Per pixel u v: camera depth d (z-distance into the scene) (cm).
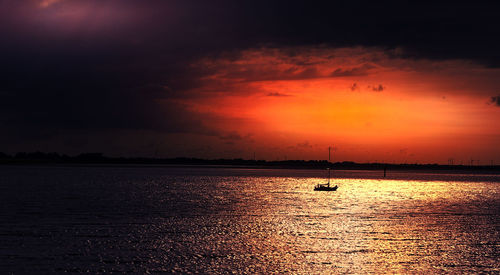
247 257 5238
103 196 12562
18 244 5612
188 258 5138
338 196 13875
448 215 9238
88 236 6212
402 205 11338
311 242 6097
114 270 4616
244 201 11725
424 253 5497
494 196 14875
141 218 8112
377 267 4878
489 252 5553
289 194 14288
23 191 13762
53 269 4594
